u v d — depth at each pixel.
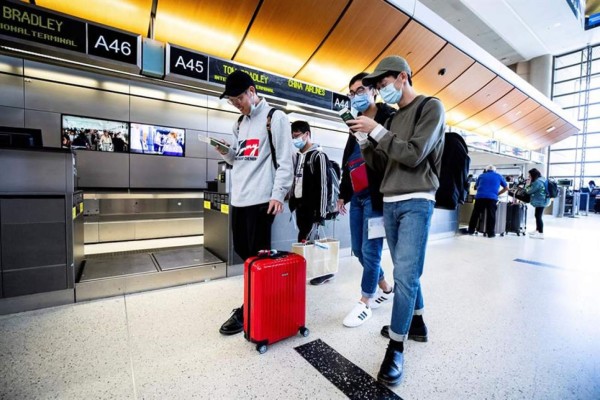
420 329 1.65
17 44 2.96
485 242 5.08
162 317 1.86
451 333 1.75
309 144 2.72
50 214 1.97
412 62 5.97
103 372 1.30
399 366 1.29
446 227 5.51
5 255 1.84
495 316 2.00
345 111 1.44
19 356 1.40
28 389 1.17
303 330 1.66
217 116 5.28
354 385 1.25
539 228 6.01
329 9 4.33
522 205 6.32
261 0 3.95
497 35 12.38
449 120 9.27
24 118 3.80
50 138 3.96
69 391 1.17
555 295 2.44
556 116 11.66
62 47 3.09
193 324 1.78
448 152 1.45
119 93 4.42
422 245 1.33
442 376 1.33
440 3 10.06
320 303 2.18
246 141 1.70
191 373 1.31
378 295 2.40
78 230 2.34
